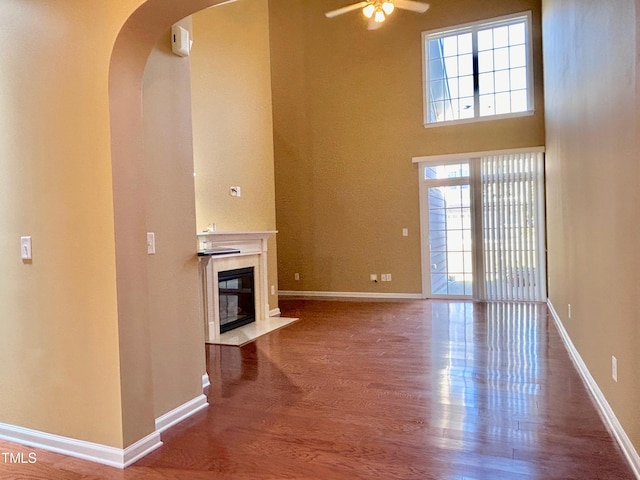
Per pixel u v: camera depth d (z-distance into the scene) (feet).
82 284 7.11
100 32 6.79
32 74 7.34
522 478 6.28
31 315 7.54
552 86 16.72
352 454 7.10
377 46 23.95
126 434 6.97
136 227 7.25
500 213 21.83
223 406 9.26
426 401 9.27
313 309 21.31
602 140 8.12
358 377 10.98
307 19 25.20
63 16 7.04
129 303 7.09
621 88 6.71
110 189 6.84
